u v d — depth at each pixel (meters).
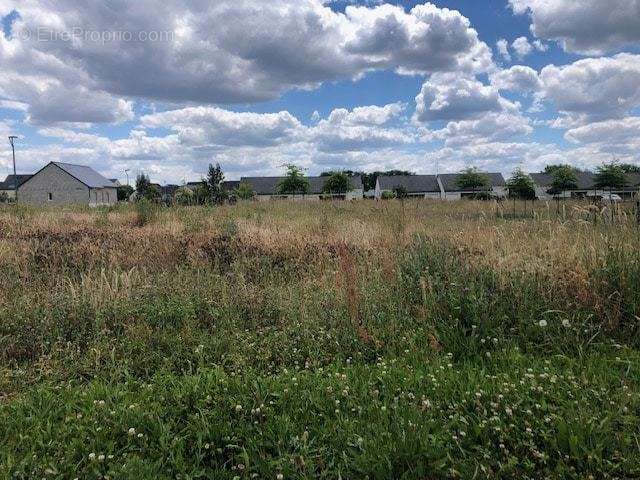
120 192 74.31
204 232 9.71
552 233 5.84
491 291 4.67
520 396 3.02
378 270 5.71
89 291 5.29
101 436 2.81
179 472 2.56
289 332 4.48
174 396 3.22
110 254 7.73
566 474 2.43
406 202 19.62
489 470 2.44
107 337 4.40
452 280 4.95
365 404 3.12
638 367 3.52
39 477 2.48
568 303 4.30
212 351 4.16
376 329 4.34
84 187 57.75
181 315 4.87
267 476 2.49
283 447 2.69
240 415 2.98
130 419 2.96
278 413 3.04
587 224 5.79
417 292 4.99
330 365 3.80
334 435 2.79
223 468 2.57
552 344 3.96
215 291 5.62
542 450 2.61
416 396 3.17
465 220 11.64
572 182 52.50
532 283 4.63
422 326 4.39
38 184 57.78
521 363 3.66
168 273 6.53
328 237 9.02
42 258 7.52
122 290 5.46
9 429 2.93
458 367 3.79
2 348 4.27
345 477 2.47
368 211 15.45
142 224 12.34
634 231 5.31
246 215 14.25
